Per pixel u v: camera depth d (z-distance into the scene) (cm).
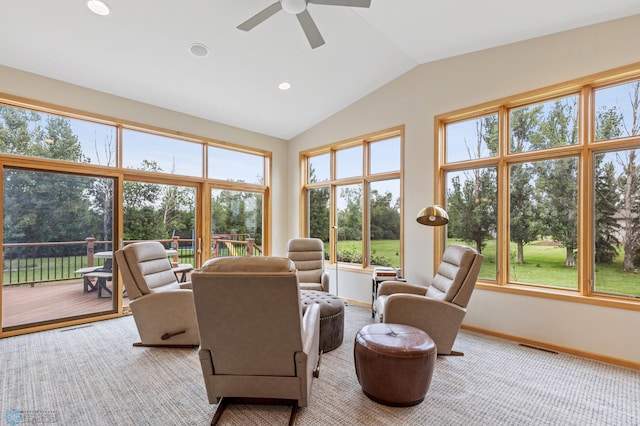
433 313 282
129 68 362
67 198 379
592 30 294
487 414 200
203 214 497
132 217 429
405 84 430
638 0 257
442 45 361
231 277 162
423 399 215
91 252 395
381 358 206
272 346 178
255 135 567
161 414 198
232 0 281
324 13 312
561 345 302
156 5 280
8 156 337
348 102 497
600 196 297
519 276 346
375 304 366
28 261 353
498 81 350
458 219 391
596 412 203
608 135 294
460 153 392
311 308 241
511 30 318
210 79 401
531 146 341
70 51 325
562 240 320
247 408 205
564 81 307
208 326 175
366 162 493
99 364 268
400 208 437
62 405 207
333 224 542
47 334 341
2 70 329
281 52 365
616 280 287
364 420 193
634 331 267
